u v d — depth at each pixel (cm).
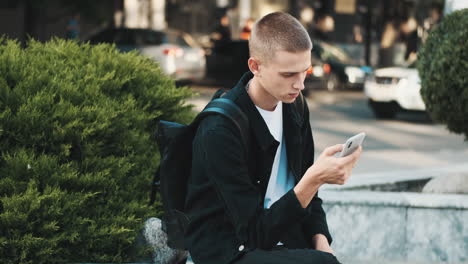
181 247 281
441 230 445
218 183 258
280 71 254
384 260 450
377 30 2911
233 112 262
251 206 256
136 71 418
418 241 448
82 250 362
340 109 1576
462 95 488
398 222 450
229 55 2006
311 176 253
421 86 521
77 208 360
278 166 281
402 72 1375
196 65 1797
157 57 1756
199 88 1956
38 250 347
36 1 1819
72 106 361
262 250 260
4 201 340
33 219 347
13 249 343
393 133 1212
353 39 2992
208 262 263
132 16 2289
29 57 392
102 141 377
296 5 3041
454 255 443
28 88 366
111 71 409
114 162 375
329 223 457
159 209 412
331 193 466
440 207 443
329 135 1169
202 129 264
